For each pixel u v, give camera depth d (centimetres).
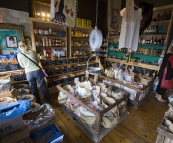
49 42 286
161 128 108
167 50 279
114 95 184
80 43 366
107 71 270
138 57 379
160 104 246
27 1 242
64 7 131
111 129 169
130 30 193
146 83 236
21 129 80
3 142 70
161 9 295
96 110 144
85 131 165
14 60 233
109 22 205
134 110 222
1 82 162
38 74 208
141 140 154
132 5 168
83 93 182
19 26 238
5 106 98
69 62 329
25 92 215
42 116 101
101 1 424
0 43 226
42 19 257
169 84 236
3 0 215
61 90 202
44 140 88
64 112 210
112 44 446
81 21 339
